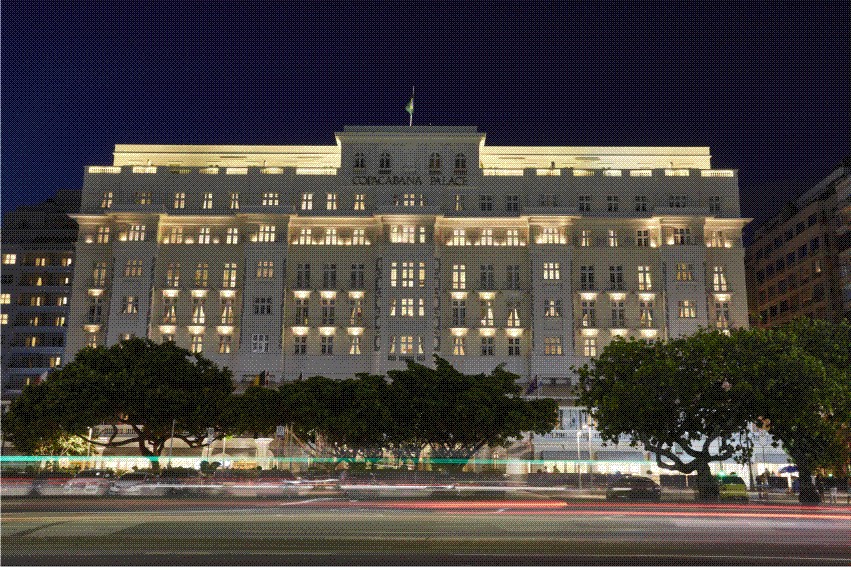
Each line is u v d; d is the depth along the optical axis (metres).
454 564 20.94
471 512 39.62
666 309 103.00
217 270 105.38
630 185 109.62
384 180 108.75
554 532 29.09
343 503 46.75
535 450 98.31
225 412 77.19
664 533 29.02
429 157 110.00
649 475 92.50
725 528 31.31
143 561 21.42
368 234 107.00
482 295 104.69
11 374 120.75
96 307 104.50
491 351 103.50
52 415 72.75
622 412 57.72
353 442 72.31
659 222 105.75
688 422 57.94
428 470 71.75
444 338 103.38
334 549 23.98
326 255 106.06
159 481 65.50
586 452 98.19
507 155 113.94
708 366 56.16
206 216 106.44
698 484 57.53
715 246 107.06
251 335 101.81
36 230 132.25
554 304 103.56
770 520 35.97
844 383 57.50
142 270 103.88
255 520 33.84
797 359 54.62
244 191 108.56
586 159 113.75
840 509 46.75
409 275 103.00
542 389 100.12
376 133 110.06
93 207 108.12
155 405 75.19
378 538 26.75
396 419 71.25
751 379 55.56
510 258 106.06
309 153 114.06
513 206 108.88
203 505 44.34
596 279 105.25
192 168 110.19
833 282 114.62
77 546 24.58
